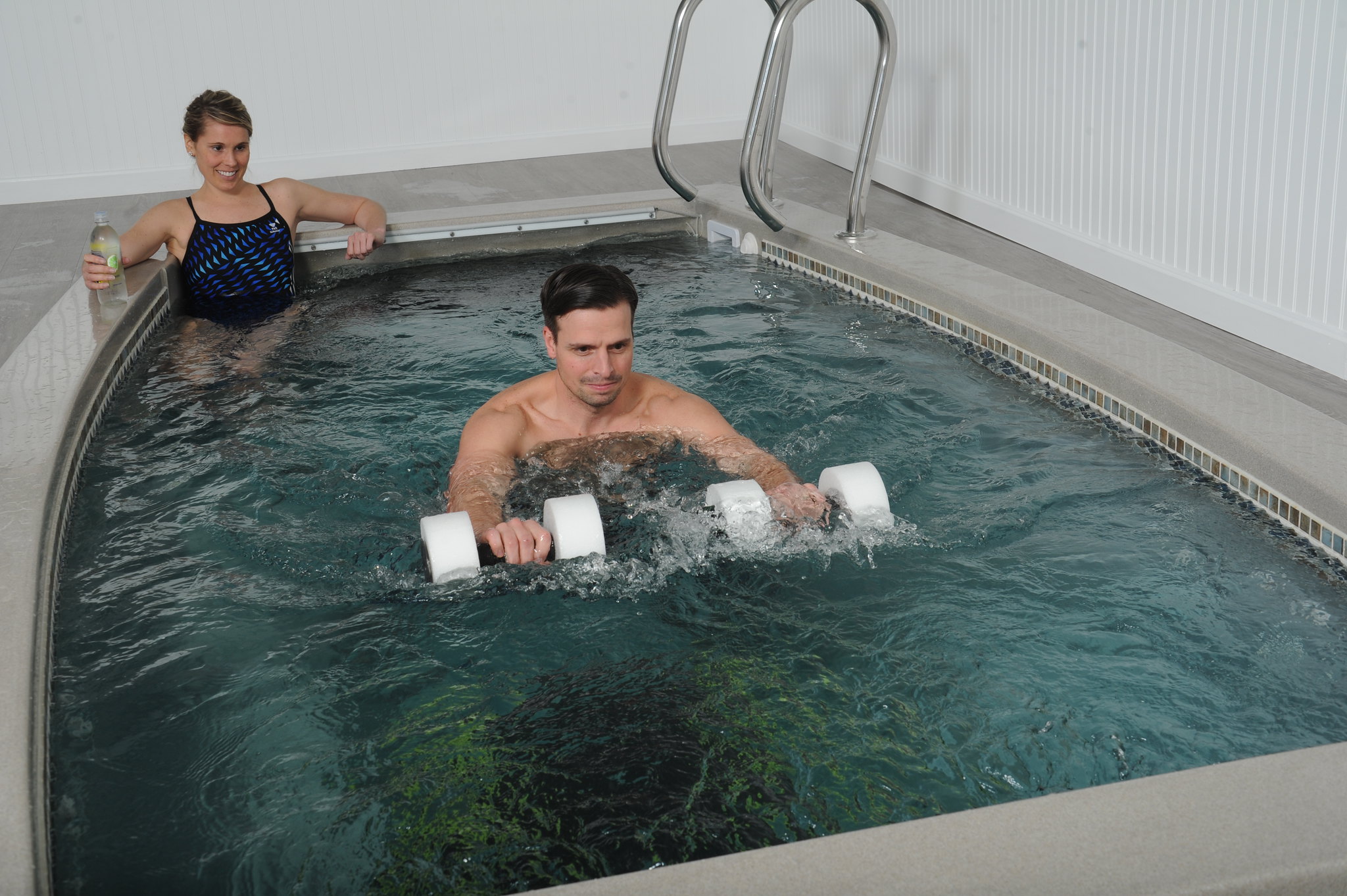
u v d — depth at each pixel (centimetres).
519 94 629
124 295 317
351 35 598
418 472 229
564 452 219
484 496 199
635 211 435
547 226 425
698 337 313
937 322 312
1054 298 296
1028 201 423
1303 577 181
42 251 470
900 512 205
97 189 586
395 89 612
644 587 180
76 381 255
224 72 589
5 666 152
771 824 130
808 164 587
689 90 652
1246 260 316
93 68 571
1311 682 154
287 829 132
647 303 349
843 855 106
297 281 391
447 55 612
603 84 639
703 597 177
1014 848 106
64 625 175
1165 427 228
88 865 127
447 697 155
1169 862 104
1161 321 336
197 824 133
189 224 357
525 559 181
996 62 430
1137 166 357
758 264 393
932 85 480
